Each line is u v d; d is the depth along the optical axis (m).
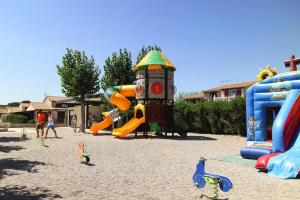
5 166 11.19
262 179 9.48
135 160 12.89
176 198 7.40
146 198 7.37
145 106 23.66
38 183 8.73
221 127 28.28
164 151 15.80
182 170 10.82
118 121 27.53
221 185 7.31
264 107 14.42
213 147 17.69
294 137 11.95
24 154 14.09
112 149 16.20
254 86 14.85
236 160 12.97
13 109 76.69
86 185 8.55
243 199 7.35
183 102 33.28
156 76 24.22
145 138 23.06
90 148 16.41
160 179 9.40
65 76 31.66
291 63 16.86
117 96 25.36
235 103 26.61
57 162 12.14
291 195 7.68
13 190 7.96
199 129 31.11
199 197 7.50
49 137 23.81
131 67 35.88
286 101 12.60
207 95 65.94
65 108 57.19
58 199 7.21
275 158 10.42
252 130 14.80
